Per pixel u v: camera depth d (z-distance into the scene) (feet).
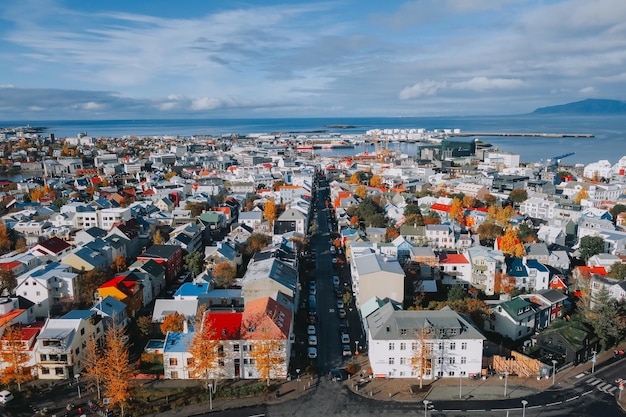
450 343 282.97
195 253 478.59
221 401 262.88
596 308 334.85
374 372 286.66
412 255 440.04
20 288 374.63
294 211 621.72
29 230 588.91
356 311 382.22
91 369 261.44
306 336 338.54
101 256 465.88
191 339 289.74
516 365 288.92
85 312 313.73
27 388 275.39
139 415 250.98
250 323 289.53
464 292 382.63
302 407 256.52
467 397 264.31
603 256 461.78
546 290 380.17
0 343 277.64
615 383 278.05
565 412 250.16
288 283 369.50
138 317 369.09
